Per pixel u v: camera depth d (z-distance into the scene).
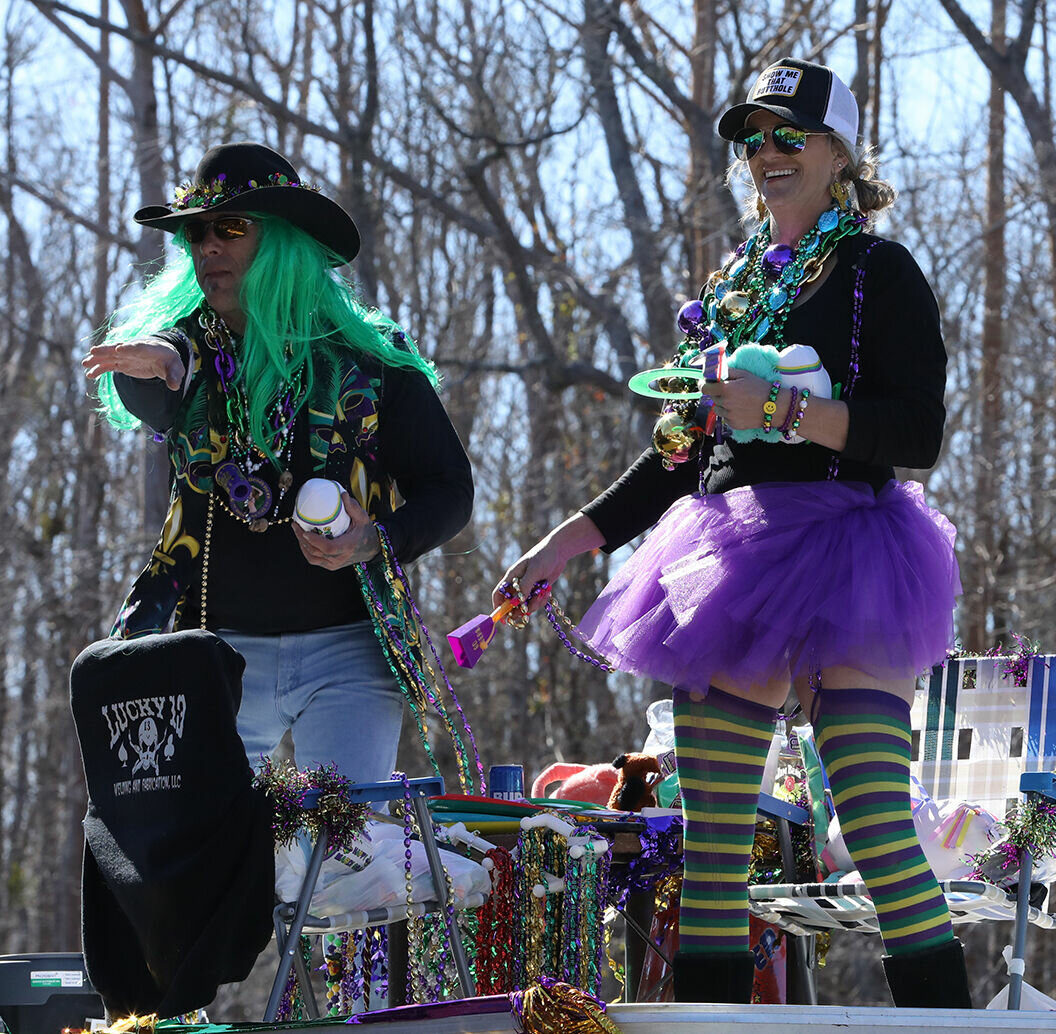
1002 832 9.23
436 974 8.16
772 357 7.26
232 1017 40.06
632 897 9.97
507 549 46.81
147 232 43.75
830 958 41.31
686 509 7.93
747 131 7.94
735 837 7.40
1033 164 41.09
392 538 8.23
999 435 41.16
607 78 41.06
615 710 44.50
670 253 43.91
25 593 55.34
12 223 60.06
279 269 8.47
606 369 48.09
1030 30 41.34
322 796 7.23
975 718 9.88
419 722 8.53
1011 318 42.19
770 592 7.29
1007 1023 6.54
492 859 8.45
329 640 8.62
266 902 7.00
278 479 8.48
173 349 8.21
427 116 43.56
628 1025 6.56
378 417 8.76
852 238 7.74
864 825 7.09
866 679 7.23
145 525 41.75
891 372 7.46
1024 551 41.84
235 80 42.34
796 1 40.56
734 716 7.46
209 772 7.03
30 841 62.62
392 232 51.06
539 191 48.72
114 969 7.18
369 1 42.06
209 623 8.74
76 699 7.39
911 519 7.57
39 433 57.28
